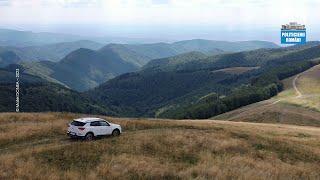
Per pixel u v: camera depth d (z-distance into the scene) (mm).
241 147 36031
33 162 27906
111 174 26125
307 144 44031
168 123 50000
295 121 105250
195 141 36062
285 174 28922
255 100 166625
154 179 25781
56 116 52406
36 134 39906
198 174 26891
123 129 44312
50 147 32031
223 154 33594
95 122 37312
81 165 28062
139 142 34344
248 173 27359
